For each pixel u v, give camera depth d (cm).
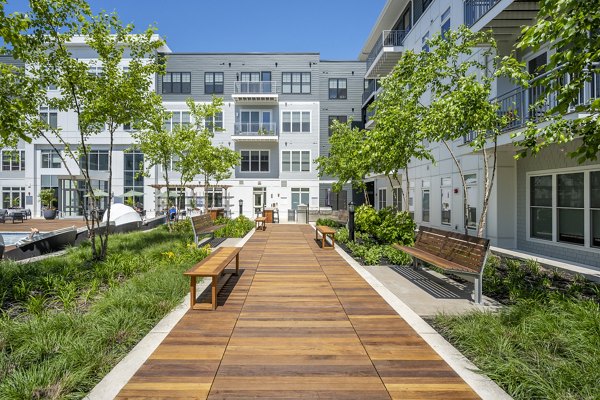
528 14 882
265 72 2892
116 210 1600
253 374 311
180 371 315
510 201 1089
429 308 495
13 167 2992
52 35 733
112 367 325
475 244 549
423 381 301
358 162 1200
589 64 407
